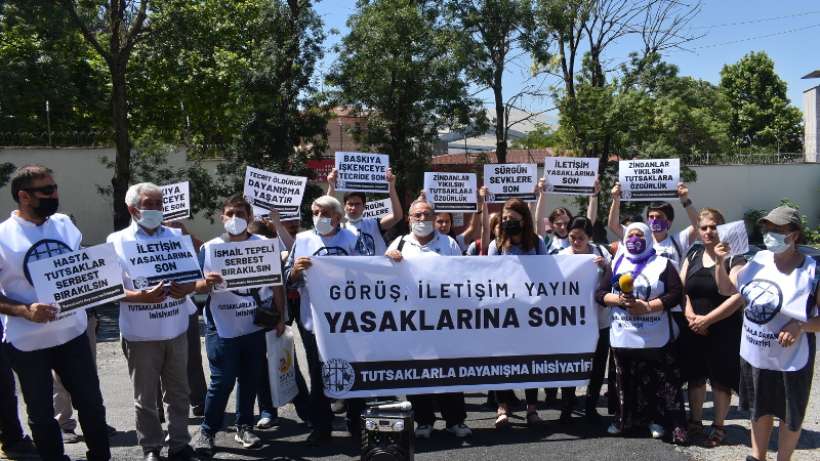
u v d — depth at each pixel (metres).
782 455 5.21
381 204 9.57
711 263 6.12
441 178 8.23
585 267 6.66
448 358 6.46
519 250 6.78
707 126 32.22
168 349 5.67
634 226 6.27
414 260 6.47
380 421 4.77
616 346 6.27
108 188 23.58
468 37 25.67
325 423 6.38
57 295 5.01
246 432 6.30
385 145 26.34
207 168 26.58
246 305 6.20
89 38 21.53
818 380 8.16
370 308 6.39
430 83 25.61
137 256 5.50
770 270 5.14
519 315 6.57
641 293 6.11
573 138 26.64
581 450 5.96
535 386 6.58
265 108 23.20
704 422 6.78
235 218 6.13
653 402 6.24
